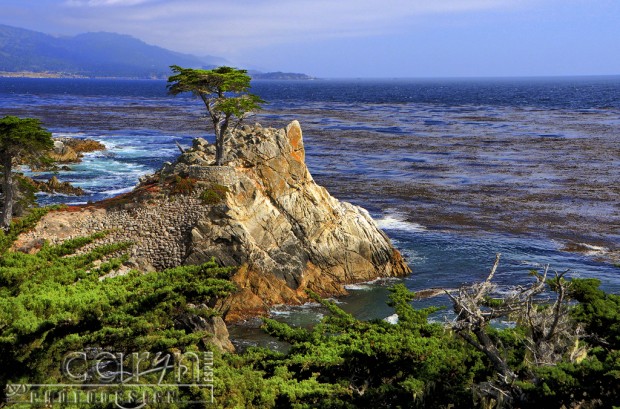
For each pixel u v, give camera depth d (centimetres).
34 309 1825
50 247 2648
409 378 1794
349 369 1983
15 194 4594
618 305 2159
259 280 3712
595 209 5925
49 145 4459
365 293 3931
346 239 4144
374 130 12388
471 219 5559
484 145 10175
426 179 7338
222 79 4162
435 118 15388
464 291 1923
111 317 1817
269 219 3991
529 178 7388
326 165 8262
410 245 4816
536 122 14088
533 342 1853
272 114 16250
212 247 3741
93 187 6775
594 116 15675
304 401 1759
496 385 1791
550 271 4247
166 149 9556
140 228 3897
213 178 4062
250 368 1912
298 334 2238
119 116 15038
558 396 1633
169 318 2234
